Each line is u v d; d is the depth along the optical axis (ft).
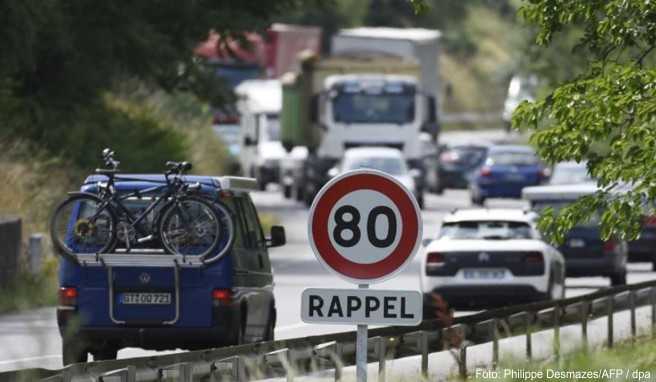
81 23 310.45
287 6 330.95
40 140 314.55
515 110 124.06
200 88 338.34
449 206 489.26
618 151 120.16
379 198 90.07
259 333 154.51
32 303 215.92
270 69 592.60
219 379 109.09
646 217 120.57
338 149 437.99
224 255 143.02
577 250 244.63
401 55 482.69
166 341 143.74
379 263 90.02
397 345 121.60
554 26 125.70
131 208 145.28
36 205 274.98
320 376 119.03
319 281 259.39
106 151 148.15
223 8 322.75
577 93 121.60
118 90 368.07
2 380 90.79
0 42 286.46
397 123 438.81
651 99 118.32
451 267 203.41
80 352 144.77
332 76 447.01
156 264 142.92
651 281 163.43
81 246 144.46
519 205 492.95
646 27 121.80
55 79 318.45
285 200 539.29
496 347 130.82
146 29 313.12
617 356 124.26
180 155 362.12
